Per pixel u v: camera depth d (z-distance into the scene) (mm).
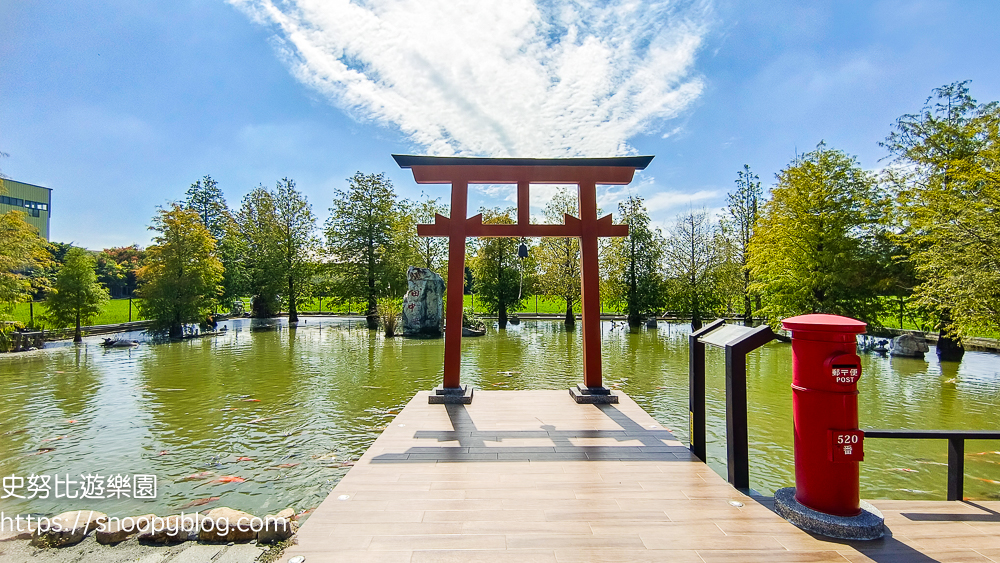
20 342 16750
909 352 14867
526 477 3779
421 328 21547
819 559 2572
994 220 9844
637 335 21812
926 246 13984
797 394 3129
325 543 2754
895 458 6551
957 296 10547
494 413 5805
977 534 2838
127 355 15711
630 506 3252
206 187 40281
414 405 6211
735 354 3600
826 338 2996
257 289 30453
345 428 7809
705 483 3668
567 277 25469
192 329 22406
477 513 3139
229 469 6047
